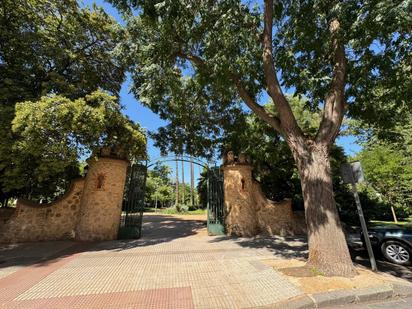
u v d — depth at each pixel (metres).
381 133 8.88
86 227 8.84
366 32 4.99
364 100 6.70
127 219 9.66
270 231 10.48
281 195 13.16
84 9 10.47
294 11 6.15
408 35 4.99
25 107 6.76
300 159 5.37
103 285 4.32
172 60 7.27
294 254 6.47
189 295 3.85
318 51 6.25
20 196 11.51
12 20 9.09
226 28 5.63
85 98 8.79
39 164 8.39
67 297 3.80
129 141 9.37
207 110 12.86
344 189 12.57
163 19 6.02
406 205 13.23
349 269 4.42
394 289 3.84
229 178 10.92
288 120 5.59
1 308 3.43
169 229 12.54
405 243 5.93
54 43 9.67
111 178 9.43
